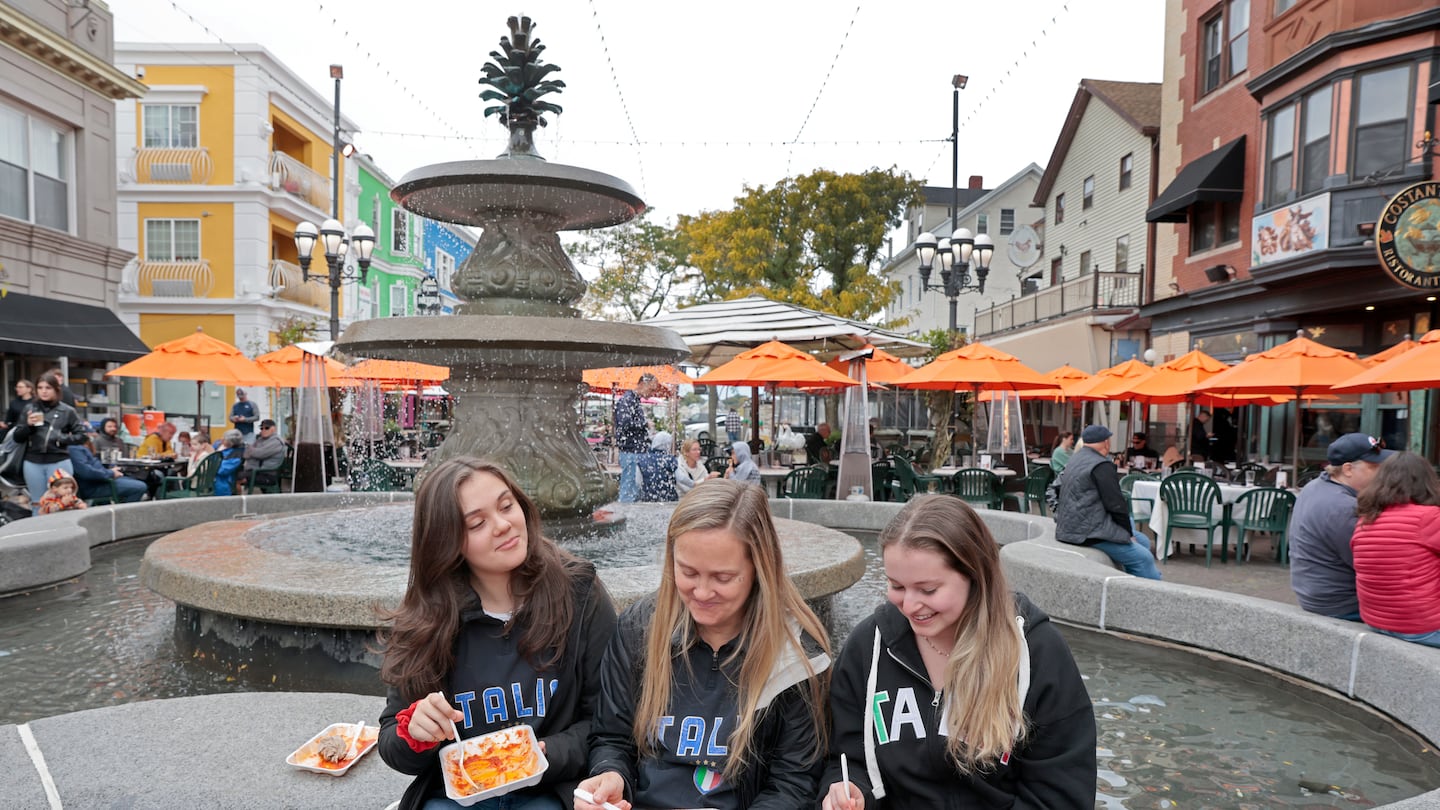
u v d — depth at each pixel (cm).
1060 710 194
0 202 1439
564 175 615
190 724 282
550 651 218
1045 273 2903
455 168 609
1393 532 403
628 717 213
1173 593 506
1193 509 898
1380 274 1252
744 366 1152
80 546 650
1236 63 1709
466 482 207
